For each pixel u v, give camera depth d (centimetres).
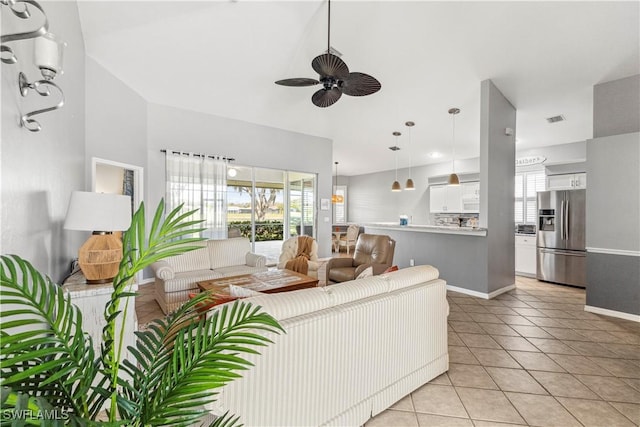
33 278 72
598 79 350
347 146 702
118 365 82
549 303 381
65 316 76
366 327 159
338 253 866
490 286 403
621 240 324
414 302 187
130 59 324
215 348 83
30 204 131
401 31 264
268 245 591
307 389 137
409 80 361
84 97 301
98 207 176
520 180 645
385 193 968
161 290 335
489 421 164
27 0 91
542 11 237
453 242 446
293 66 336
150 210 443
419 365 192
